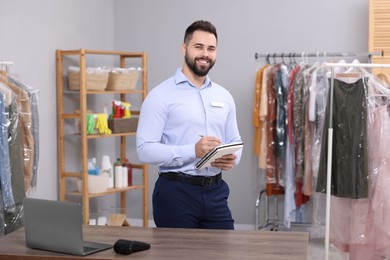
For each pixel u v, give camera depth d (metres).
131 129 5.96
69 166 5.95
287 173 5.73
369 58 5.87
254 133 6.39
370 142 4.72
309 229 6.17
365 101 4.67
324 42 6.21
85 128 5.50
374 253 4.82
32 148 4.63
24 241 3.06
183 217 3.58
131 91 5.98
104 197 6.55
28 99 4.61
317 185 4.79
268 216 6.38
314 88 5.34
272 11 6.31
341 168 4.70
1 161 4.19
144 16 6.65
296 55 6.00
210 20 6.47
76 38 6.02
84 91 5.47
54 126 5.69
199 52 3.58
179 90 3.67
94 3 6.34
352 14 6.14
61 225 2.81
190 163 3.56
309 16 6.23
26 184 4.59
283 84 5.74
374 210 4.73
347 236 4.89
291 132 5.66
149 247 2.89
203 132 3.67
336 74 4.84
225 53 6.45
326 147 4.77
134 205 6.82
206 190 3.60
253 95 6.40
